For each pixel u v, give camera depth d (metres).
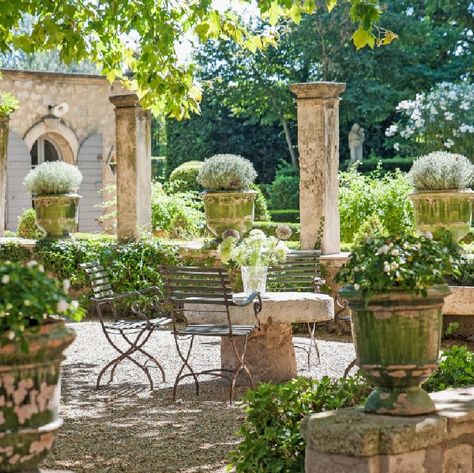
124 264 12.32
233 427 6.65
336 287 11.00
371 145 29.88
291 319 8.00
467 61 28.44
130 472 5.55
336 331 11.00
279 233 8.23
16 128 22.92
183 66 9.13
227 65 30.88
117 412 7.22
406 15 28.50
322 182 11.25
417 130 23.77
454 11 28.58
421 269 4.09
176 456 5.89
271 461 4.71
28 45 8.42
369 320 4.13
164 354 9.70
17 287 3.36
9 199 22.94
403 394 4.15
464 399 4.47
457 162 10.80
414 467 3.98
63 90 23.50
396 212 14.43
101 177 24.02
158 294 12.23
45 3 8.12
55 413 3.48
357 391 5.04
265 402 4.90
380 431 3.92
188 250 12.04
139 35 9.05
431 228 10.70
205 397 7.75
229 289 7.54
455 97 23.00
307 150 11.29
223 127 31.81
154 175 31.19
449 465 4.14
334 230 11.40
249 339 8.30
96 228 23.97
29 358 3.36
